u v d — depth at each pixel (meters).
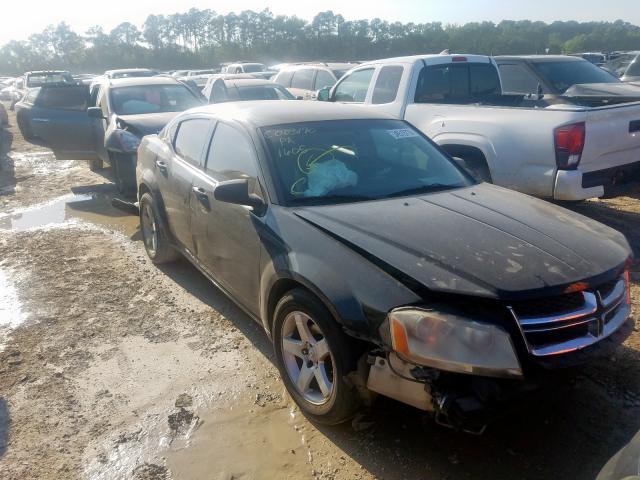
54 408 3.52
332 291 2.91
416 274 2.73
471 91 8.09
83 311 4.87
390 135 4.40
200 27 107.00
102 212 8.21
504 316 2.61
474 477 2.85
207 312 4.80
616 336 2.91
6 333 4.50
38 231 7.29
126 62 97.88
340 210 3.46
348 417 3.09
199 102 10.07
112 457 3.09
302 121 4.24
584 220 3.53
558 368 2.64
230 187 3.55
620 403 3.37
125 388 3.72
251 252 3.69
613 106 5.77
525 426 3.20
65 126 9.92
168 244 5.49
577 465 2.90
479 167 6.33
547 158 5.60
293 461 3.01
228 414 3.42
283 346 3.39
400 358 2.66
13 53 101.44
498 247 2.96
